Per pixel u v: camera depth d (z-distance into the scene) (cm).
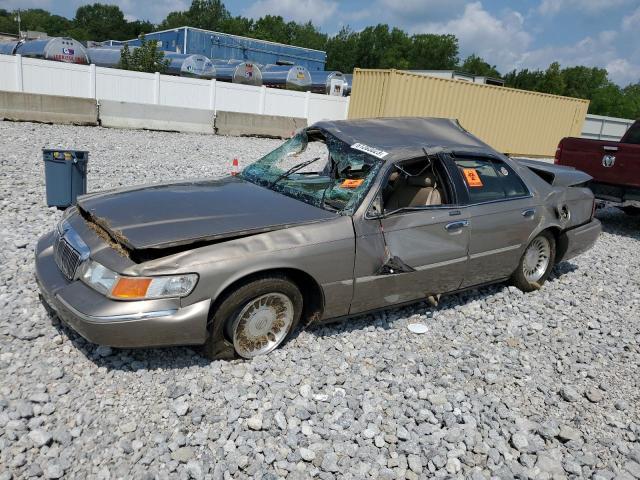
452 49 10850
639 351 475
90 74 1864
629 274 694
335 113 2375
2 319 397
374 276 411
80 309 325
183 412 319
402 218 424
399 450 316
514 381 404
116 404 323
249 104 2178
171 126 1753
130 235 335
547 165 632
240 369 363
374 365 400
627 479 314
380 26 10600
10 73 1734
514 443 333
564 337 485
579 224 595
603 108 8456
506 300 542
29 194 759
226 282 339
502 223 495
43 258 396
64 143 1236
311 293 398
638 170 840
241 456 294
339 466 298
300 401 342
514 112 2064
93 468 276
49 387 330
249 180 488
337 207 413
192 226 353
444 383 386
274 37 11456
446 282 472
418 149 456
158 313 322
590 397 389
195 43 3688
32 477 267
